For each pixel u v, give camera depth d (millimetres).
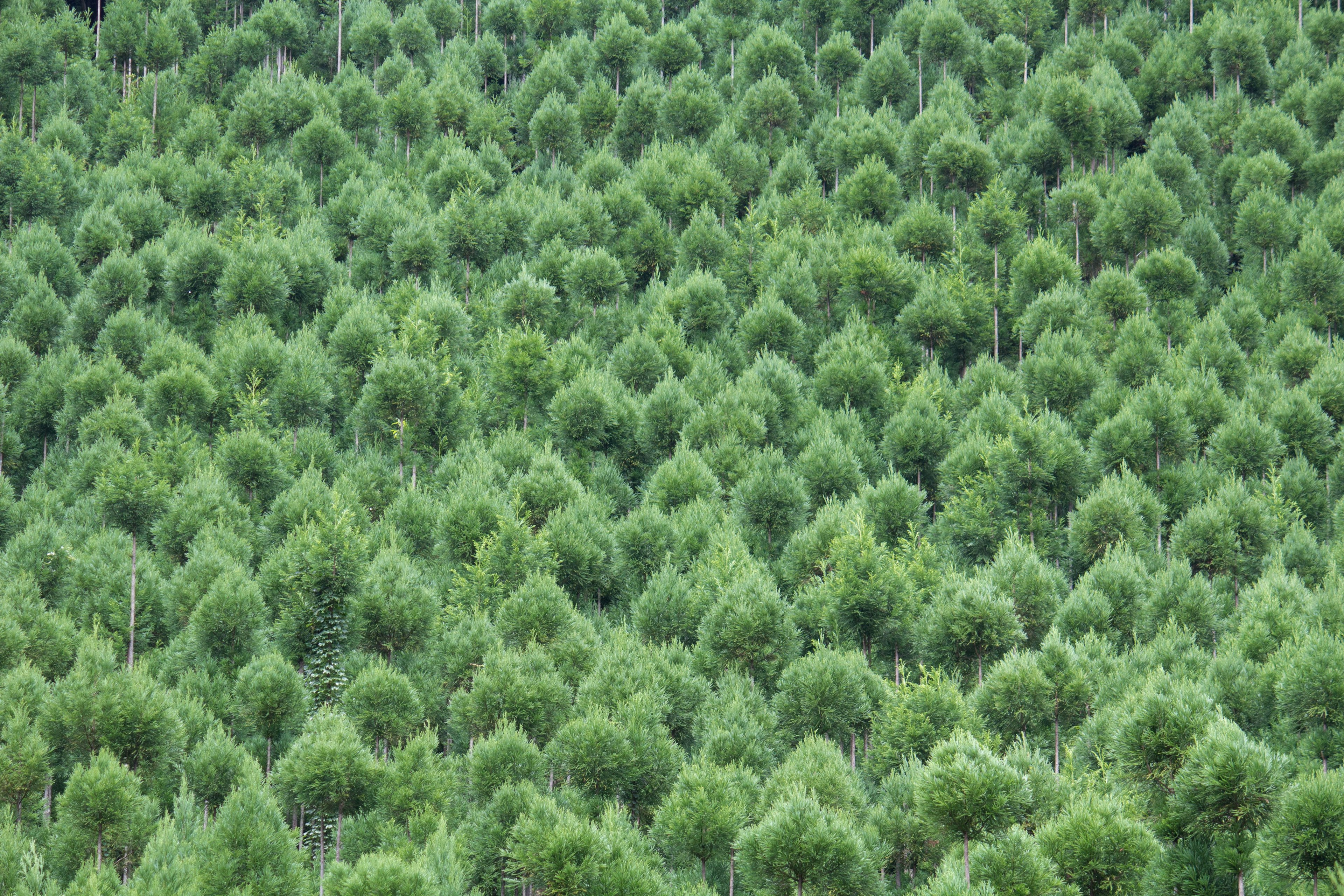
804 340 69250
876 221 78875
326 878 34000
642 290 77938
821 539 49750
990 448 53938
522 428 63281
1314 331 66688
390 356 61938
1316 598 42188
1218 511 48812
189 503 50094
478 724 41281
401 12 111625
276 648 44781
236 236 75250
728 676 43156
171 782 38344
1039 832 31672
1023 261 71000
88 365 62750
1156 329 64062
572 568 49438
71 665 42844
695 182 81562
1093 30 101625
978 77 98188
